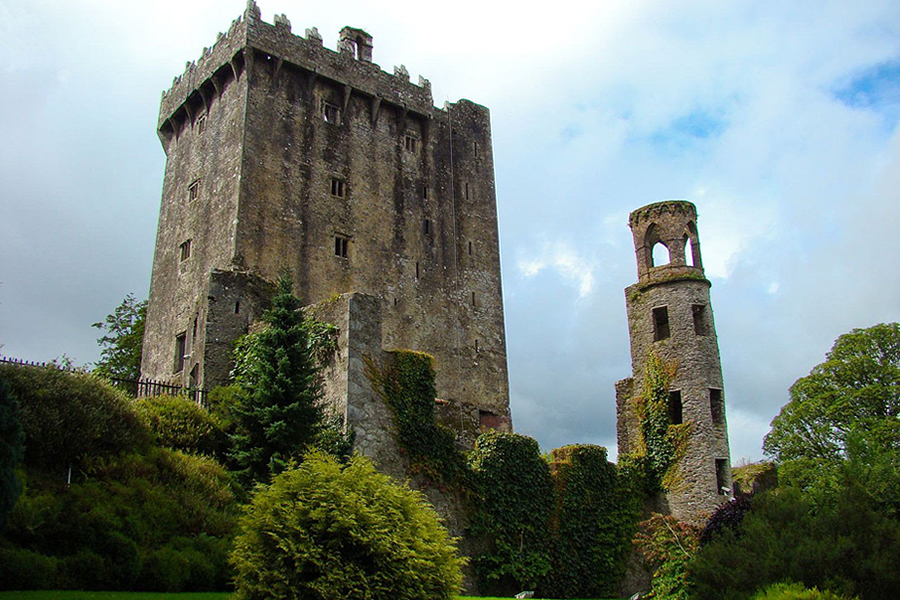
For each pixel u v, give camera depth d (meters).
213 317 35.00
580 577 32.97
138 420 25.42
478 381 49.00
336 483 18.28
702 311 40.25
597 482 35.34
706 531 25.73
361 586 17.30
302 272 42.72
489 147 55.44
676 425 38.31
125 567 19.48
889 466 23.77
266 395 27.08
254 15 44.53
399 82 50.75
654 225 42.31
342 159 46.59
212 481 25.02
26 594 16.73
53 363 25.36
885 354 47.97
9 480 17.84
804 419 48.22
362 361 29.34
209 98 46.41
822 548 19.16
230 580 21.30
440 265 49.59
